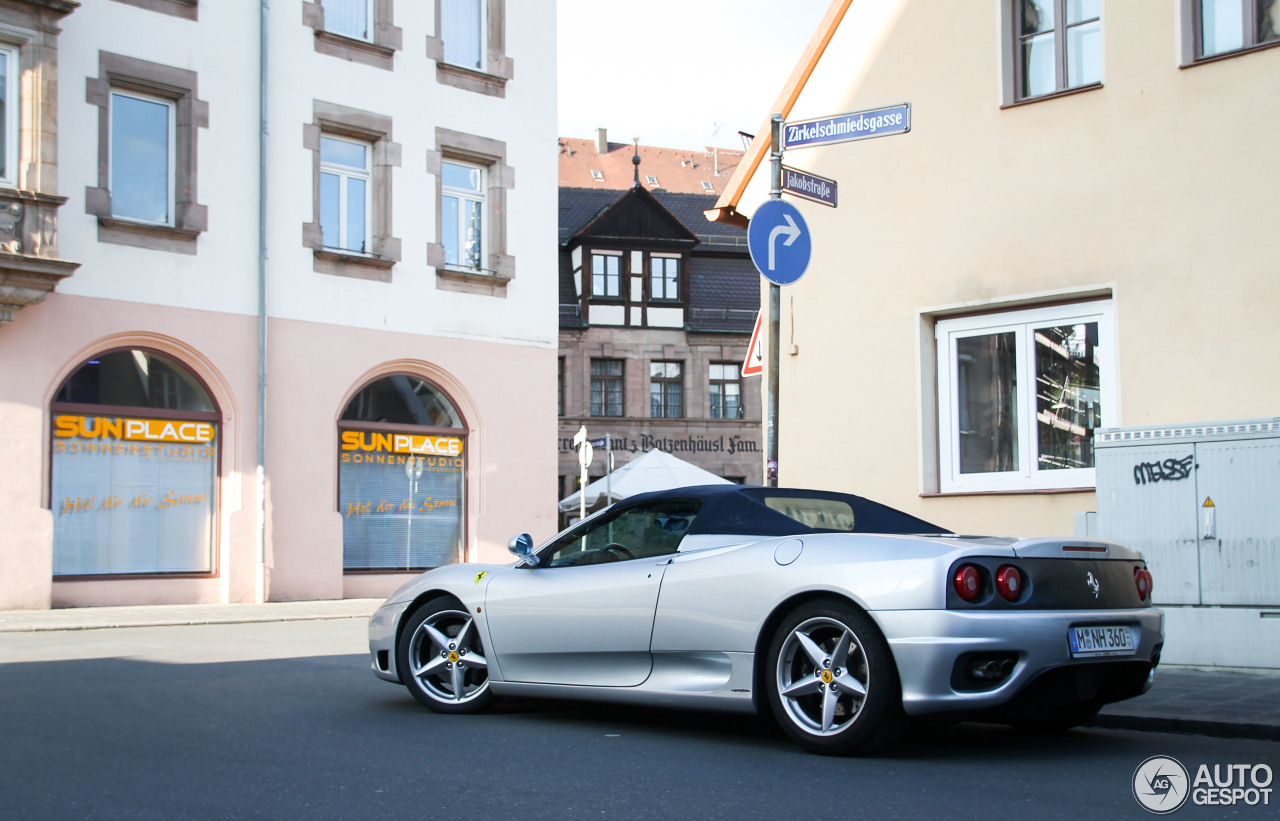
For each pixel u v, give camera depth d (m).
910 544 5.43
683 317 41.84
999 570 5.27
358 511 19.75
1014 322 11.07
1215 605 8.46
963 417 11.34
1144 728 6.44
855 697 5.41
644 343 41.38
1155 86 10.25
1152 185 10.21
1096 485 9.05
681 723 6.60
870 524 6.34
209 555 17.98
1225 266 9.78
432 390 20.75
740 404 42.28
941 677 5.14
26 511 15.95
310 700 7.48
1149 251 10.18
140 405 17.41
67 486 16.64
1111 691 5.77
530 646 6.57
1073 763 5.46
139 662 9.73
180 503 17.73
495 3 21.75
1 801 4.62
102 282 16.86
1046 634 5.24
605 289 41.34
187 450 17.81
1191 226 9.98
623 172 48.91
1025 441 10.91
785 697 5.61
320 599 18.84
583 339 40.88
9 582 15.77
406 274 20.22
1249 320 9.63
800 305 12.41
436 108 20.80
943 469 11.43
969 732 6.38
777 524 6.05
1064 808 4.54
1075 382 10.64
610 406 41.22
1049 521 10.48
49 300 16.33
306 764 5.38
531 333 21.81
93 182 16.88
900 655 5.20
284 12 19.05
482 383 21.09
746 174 13.23
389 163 20.12
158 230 17.41
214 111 18.17
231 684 8.25
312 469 18.92
